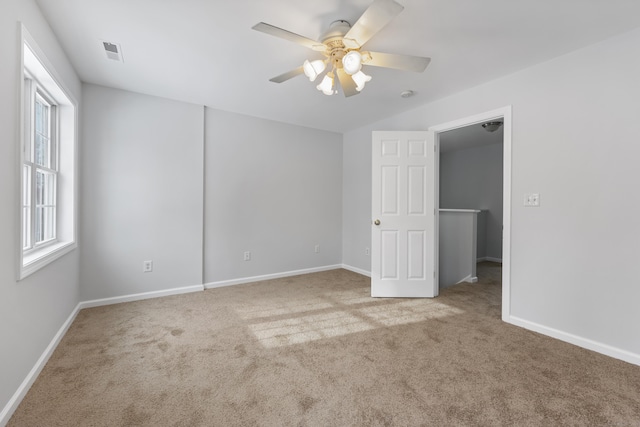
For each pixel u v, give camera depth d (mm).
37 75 2049
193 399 1619
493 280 4230
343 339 2340
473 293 3576
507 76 2678
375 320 2721
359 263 4559
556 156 2357
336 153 4816
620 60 2041
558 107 2346
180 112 3463
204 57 2426
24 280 1680
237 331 2480
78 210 2848
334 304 3160
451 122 3184
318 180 4637
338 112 3811
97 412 1512
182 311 2928
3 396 1438
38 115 2410
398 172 3428
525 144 2549
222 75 2766
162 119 3357
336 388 1716
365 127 4426
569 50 2256
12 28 1530
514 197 2621
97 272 3051
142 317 2762
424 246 3406
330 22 1952
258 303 3176
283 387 1726
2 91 1438
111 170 3098
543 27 1974
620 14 1826
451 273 4301
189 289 3545
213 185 3750
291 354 2104
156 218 3344
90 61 2514
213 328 2537
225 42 2201
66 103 2580
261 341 2301
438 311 2957
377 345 2238
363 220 4484
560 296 2344
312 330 2506
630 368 1921
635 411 1525
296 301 3252
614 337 2072
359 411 1527
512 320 2641
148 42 2207
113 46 2270
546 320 2426
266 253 4176
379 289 3422
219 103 3531
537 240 2477
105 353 2102
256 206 4078
